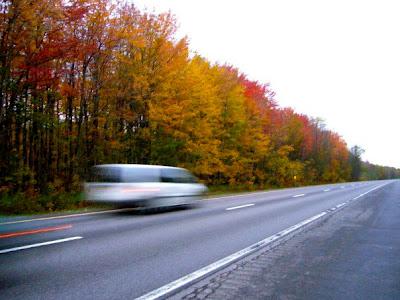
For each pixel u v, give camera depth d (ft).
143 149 67.46
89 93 60.90
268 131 128.26
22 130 65.16
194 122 72.33
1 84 45.75
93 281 15.56
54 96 56.54
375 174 523.29
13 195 46.14
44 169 61.72
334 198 71.05
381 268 18.79
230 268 18.43
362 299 14.10
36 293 13.91
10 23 43.27
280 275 17.28
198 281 16.12
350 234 29.22
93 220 33.68
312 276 17.16
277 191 97.76
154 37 64.49
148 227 30.01
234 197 68.18
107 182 37.91
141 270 17.44
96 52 57.47
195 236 26.55
